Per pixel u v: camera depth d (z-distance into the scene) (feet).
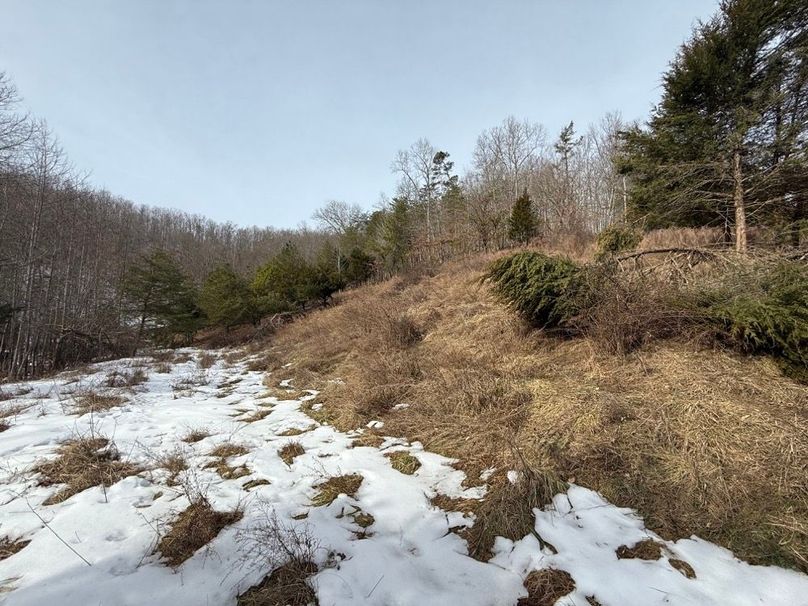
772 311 12.07
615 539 7.81
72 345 50.83
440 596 6.62
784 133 22.99
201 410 19.63
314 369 28.76
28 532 8.78
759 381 12.00
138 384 27.22
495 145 105.81
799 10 23.90
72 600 6.63
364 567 7.32
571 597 6.48
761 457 9.17
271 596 6.65
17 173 45.83
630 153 32.01
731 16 26.22
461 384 16.55
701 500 8.54
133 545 8.20
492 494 9.60
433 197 102.27
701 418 10.75
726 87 26.55
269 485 10.89
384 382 19.38
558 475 9.96
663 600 6.28
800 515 7.79
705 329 13.99
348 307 47.47
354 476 11.33
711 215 29.60
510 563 7.45
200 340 76.38
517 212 59.93
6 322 43.50
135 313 61.11
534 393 14.55
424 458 12.23
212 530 8.64
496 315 25.75
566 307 18.21
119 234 80.74
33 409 19.95
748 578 6.68
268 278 75.77
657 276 17.16
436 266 55.77
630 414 11.71
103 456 13.16
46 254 49.01
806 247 16.67
